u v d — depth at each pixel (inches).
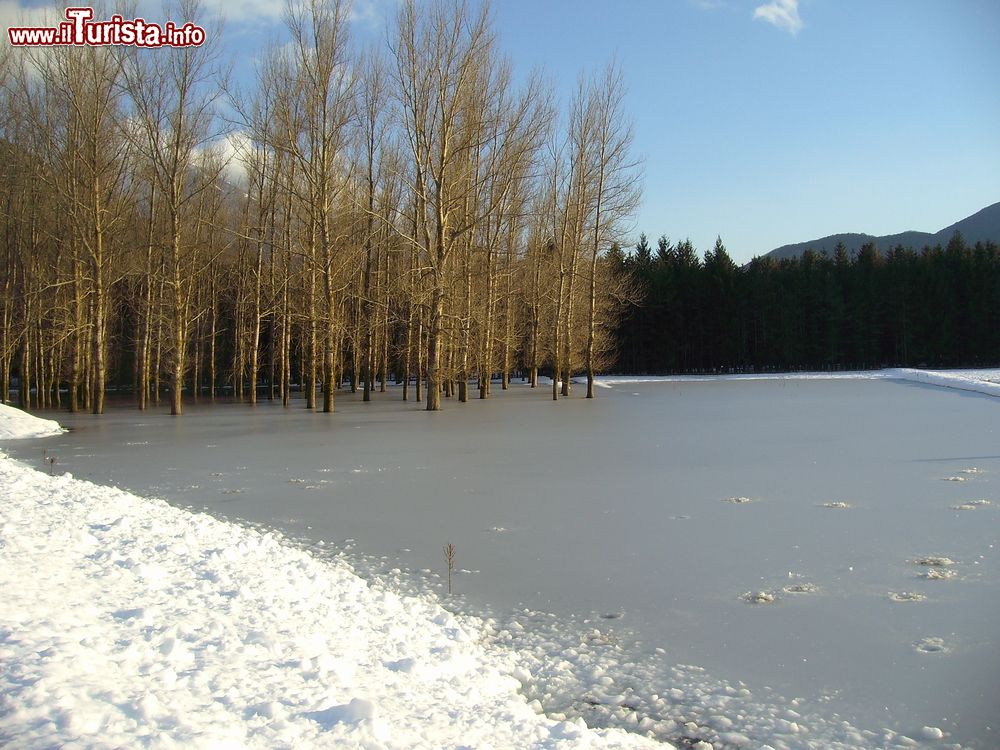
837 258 3329.2
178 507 437.7
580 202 1504.7
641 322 2915.8
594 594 281.6
